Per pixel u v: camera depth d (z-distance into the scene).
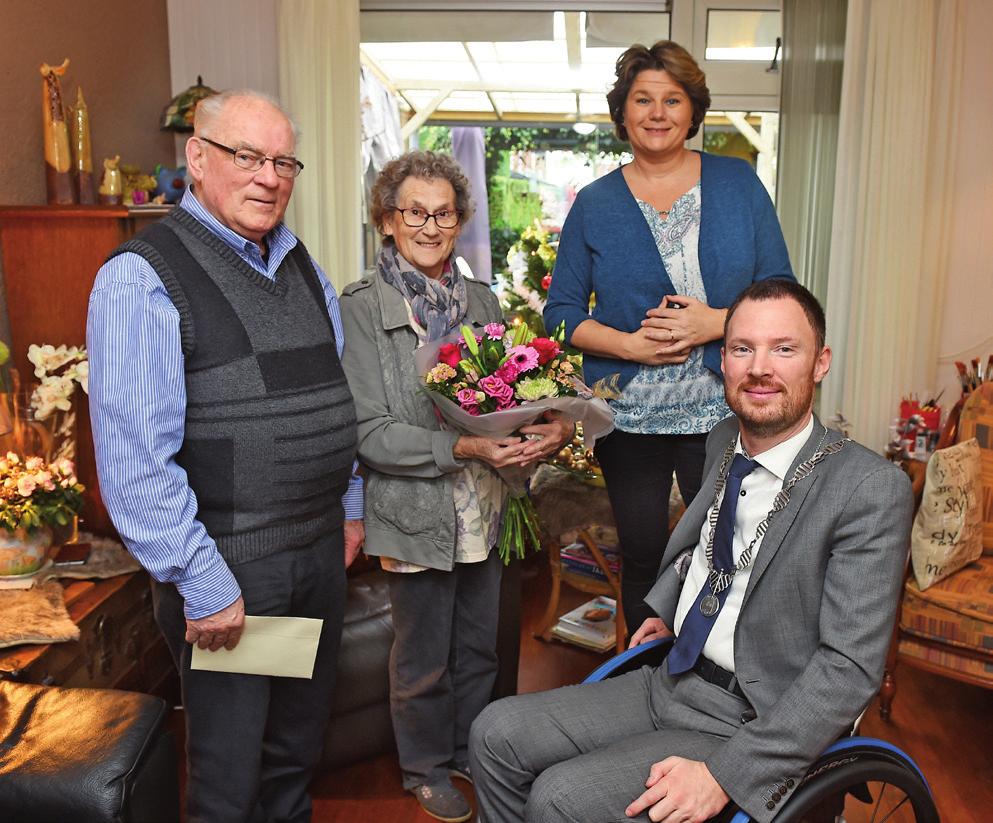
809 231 3.96
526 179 6.25
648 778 1.40
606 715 1.61
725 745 1.38
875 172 3.74
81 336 2.65
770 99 3.94
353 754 2.36
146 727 1.56
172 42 3.91
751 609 1.47
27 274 2.64
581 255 2.28
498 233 6.34
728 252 2.12
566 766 1.45
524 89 5.45
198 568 1.53
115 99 3.37
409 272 1.98
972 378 3.21
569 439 2.02
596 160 6.12
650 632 1.82
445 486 1.97
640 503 2.27
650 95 2.10
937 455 2.53
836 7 3.80
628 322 2.20
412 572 2.03
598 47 4.14
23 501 2.18
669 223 2.17
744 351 1.47
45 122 2.69
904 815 1.81
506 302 3.34
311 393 1.68
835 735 1.35
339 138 3.86
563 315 2.27
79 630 2.04
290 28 3.78
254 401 1.59
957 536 2.51
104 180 2.79
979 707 2.83
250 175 1.56
